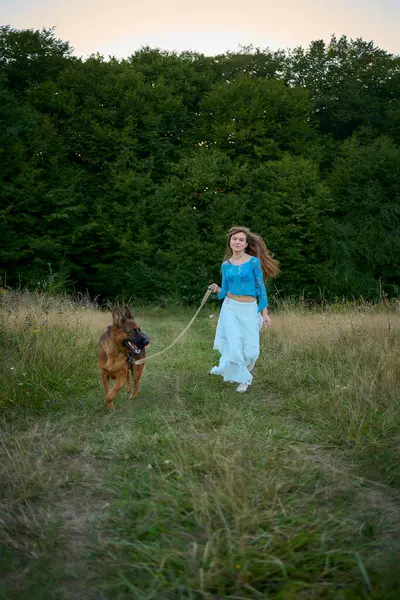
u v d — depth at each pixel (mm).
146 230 19922
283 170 20062
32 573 2258
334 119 24859
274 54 26859
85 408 4758
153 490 2986
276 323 9258
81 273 21922
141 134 21078
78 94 21844
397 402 4492
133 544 2385
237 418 4449
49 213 20250
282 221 19812
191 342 8734
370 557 2309
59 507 2904
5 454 3635
